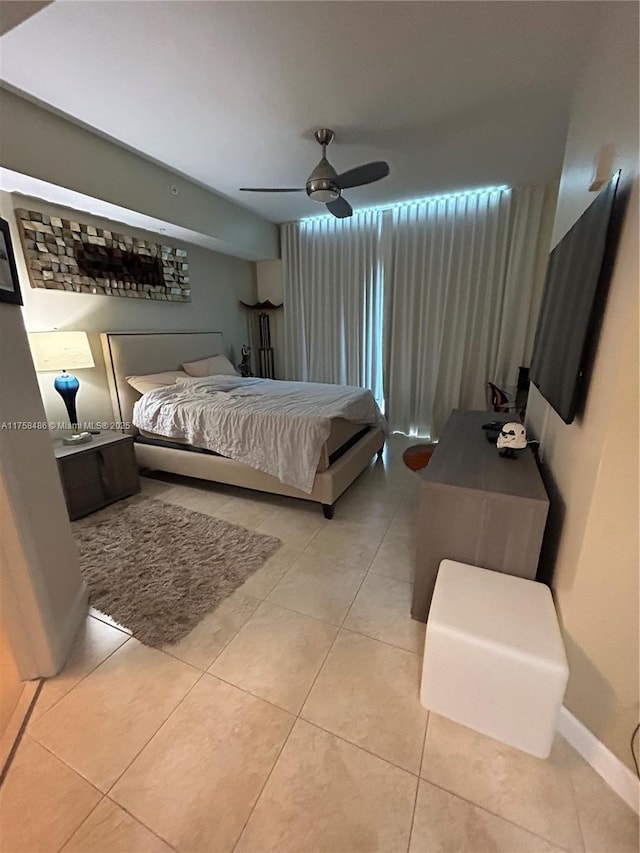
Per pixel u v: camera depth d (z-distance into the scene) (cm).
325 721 134
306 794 113
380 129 261
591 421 121
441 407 464
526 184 368
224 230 409
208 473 314
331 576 213
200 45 180
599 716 118
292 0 156
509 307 403
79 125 261
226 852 102
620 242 111
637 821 107
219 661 159
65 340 284
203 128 258
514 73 202
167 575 213
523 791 113
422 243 427
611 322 112
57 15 161
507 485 159
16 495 143
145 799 113
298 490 280
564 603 128
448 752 124
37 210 285
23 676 148
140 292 373
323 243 475
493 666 121
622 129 123
